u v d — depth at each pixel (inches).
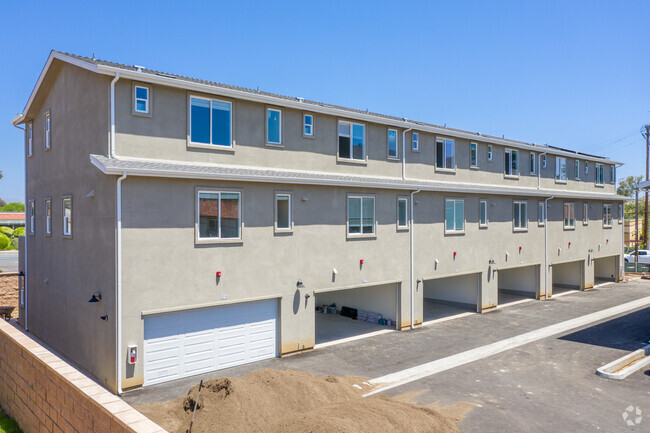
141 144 537.0
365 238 725.3
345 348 666.2
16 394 399.5
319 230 667.4
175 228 532.1
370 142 765.3
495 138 1034.1
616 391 495.8
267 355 615.2
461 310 942.4
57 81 662.5
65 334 627.5
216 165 591.2
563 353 637.9
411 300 791.7
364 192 725.3
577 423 416.5
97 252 537.3
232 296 575.2
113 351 500.4
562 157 1188.5
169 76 612.1
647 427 408.2
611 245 1344.7
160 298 520.1
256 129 630.5
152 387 511.8
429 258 823.7
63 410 306.2
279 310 624.1
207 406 382.3
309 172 682.8
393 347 671.1
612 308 961.5
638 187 817.5
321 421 349.1
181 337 541.6
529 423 416.8
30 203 777.6
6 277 945.5
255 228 598.5
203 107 585.6
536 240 1065.5
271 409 391.5
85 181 571.2
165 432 225.5
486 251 934.4
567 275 1258.0
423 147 848.9
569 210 1179.9
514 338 719.1
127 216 499.5
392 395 485.4
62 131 644.1
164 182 525.0
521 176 1059.3
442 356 625.6
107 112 520.7
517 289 1117.7
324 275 671.8
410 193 792.9
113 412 249.8
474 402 466.3
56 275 660.1
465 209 895.7
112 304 502.6
